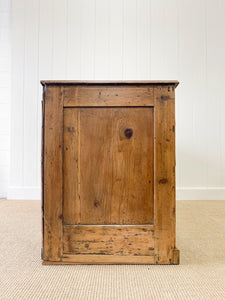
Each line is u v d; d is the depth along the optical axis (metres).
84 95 1.11
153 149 1.12
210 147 2.83
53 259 1.11
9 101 2.84
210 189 2.81
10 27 2.91
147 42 2.84
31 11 2.82
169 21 2.85
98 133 1.12
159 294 0.87
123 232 1.10
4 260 1.16
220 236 1.53
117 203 1.11
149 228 1.10
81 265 1.10
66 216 1.11
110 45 2.84
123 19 2.84
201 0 2.85
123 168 1.12
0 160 2.94
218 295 0.87
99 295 0.86
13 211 2.17
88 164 1.12
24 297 0.85
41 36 2.82
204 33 2.85
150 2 2.85
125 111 1.12
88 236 1.10
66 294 0.86
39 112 2.81
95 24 2.84
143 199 1.11
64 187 1.11
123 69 2.84
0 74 2.96
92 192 1.12
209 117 2.84
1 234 1.54
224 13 2.85
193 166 2.82
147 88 1.11
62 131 1.11
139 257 1.11
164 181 1.10
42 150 1.11
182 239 1.47
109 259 1.10
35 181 2.79
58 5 2.83
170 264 1.11
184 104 2.84
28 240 1.44
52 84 1.11
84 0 2.84
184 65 2.84
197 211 2.21
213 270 1.06
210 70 2.85
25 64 2.81
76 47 2.83
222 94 2.84
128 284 0.94
